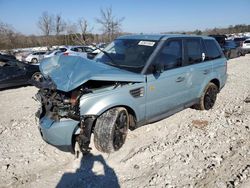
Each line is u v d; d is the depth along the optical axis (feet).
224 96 26.30
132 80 14.17
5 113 21.98
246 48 81.05
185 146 14.94
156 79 15.51
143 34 18.69
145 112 15.30
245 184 11.48
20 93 30.32
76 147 14.48
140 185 11.66
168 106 16.88
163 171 12.59
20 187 11.74
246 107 22.06
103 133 13.43
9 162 13.52
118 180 12.12
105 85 13.80
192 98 19.11
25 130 17.51
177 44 17.62
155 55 15.76
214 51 21.50
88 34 111.75
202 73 19.51
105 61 16.60
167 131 17.11
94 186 11.78
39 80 14.60
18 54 105.09
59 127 12.72
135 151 14.47
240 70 44.83
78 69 13.14
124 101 13.96
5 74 32.27
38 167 13.20
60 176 12.53
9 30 134.92
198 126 17.79
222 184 11.50
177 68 17.28
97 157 13.89
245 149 14.56
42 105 14.14
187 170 12.63
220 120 18.85
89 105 12.92
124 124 14.48
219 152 14.30
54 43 140.05
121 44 17.75
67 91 12.40
